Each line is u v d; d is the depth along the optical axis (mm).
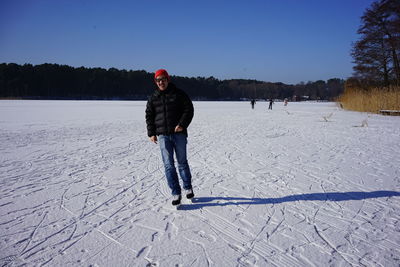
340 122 16094
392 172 5293
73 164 6137
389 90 23125
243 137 10383
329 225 3098
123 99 117812
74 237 2854
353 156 6809
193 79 142250
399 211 3471
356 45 30750
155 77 3473
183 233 2924
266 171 5434
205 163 6156
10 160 6535
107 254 2533
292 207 3607
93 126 14406
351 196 4004
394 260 2428
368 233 2910
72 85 108500
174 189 3551
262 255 2512
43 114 23594
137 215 3385
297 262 2402
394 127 13148
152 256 2500
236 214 3396
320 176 5051
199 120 18672
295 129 12875
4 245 2699
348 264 2371
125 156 7023
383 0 28016
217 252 2561
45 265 2373
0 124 15234
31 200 3910
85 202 3828
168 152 3547
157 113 3582
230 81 175750
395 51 28203
